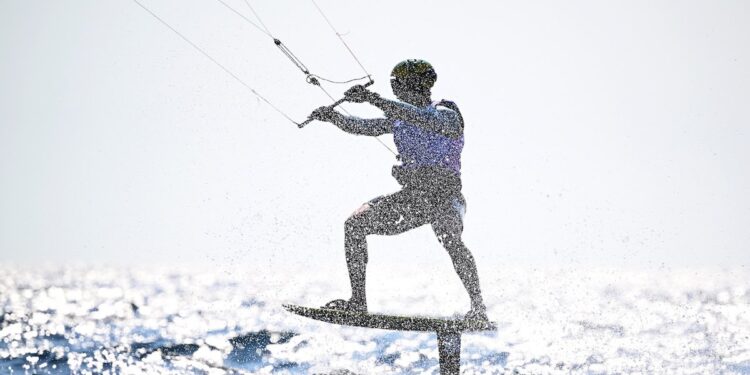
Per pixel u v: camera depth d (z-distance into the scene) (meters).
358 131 29.88
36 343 37.66
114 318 47.38
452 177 29.31
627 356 36.00
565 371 32.91
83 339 38.88
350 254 29.22
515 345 38.25
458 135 28.92
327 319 29.02
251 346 37.47
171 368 32.56
